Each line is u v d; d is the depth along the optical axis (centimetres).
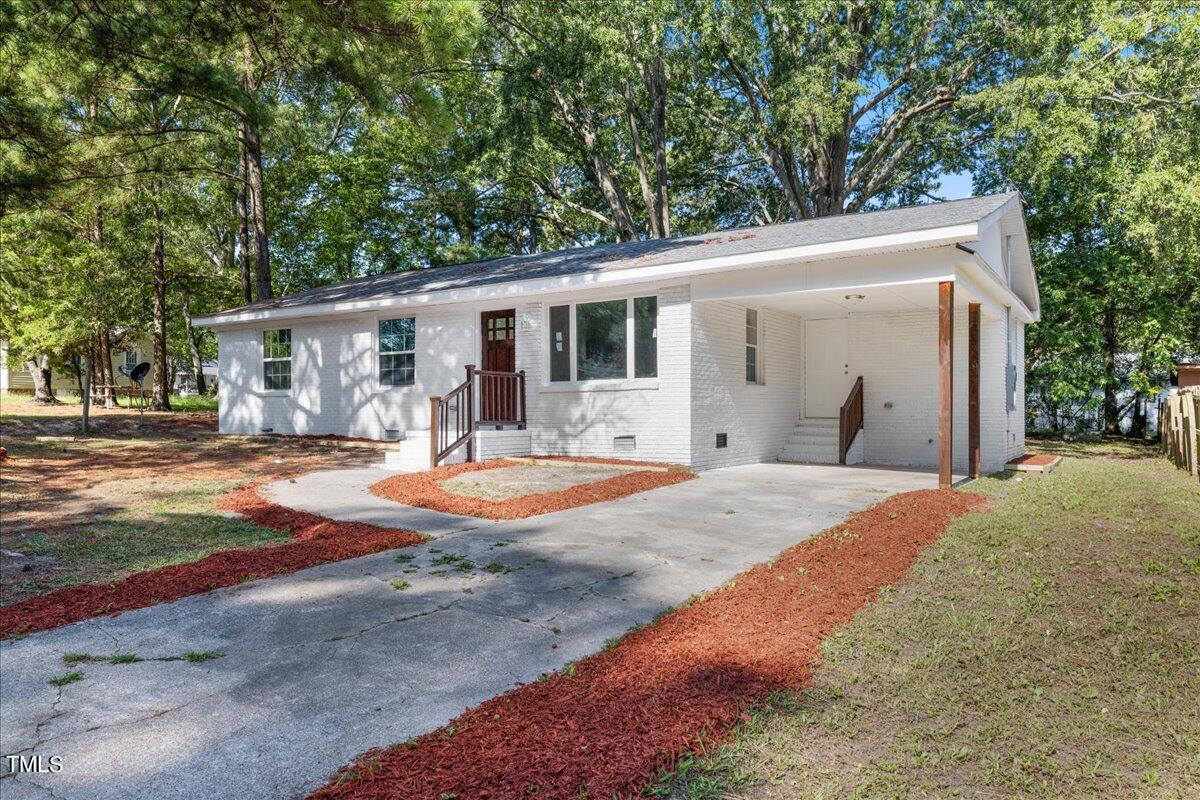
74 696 328
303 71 974
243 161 2356
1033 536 647
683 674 342
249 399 1756
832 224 1156
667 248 1290
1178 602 460
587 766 259
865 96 2644
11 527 686
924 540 625
